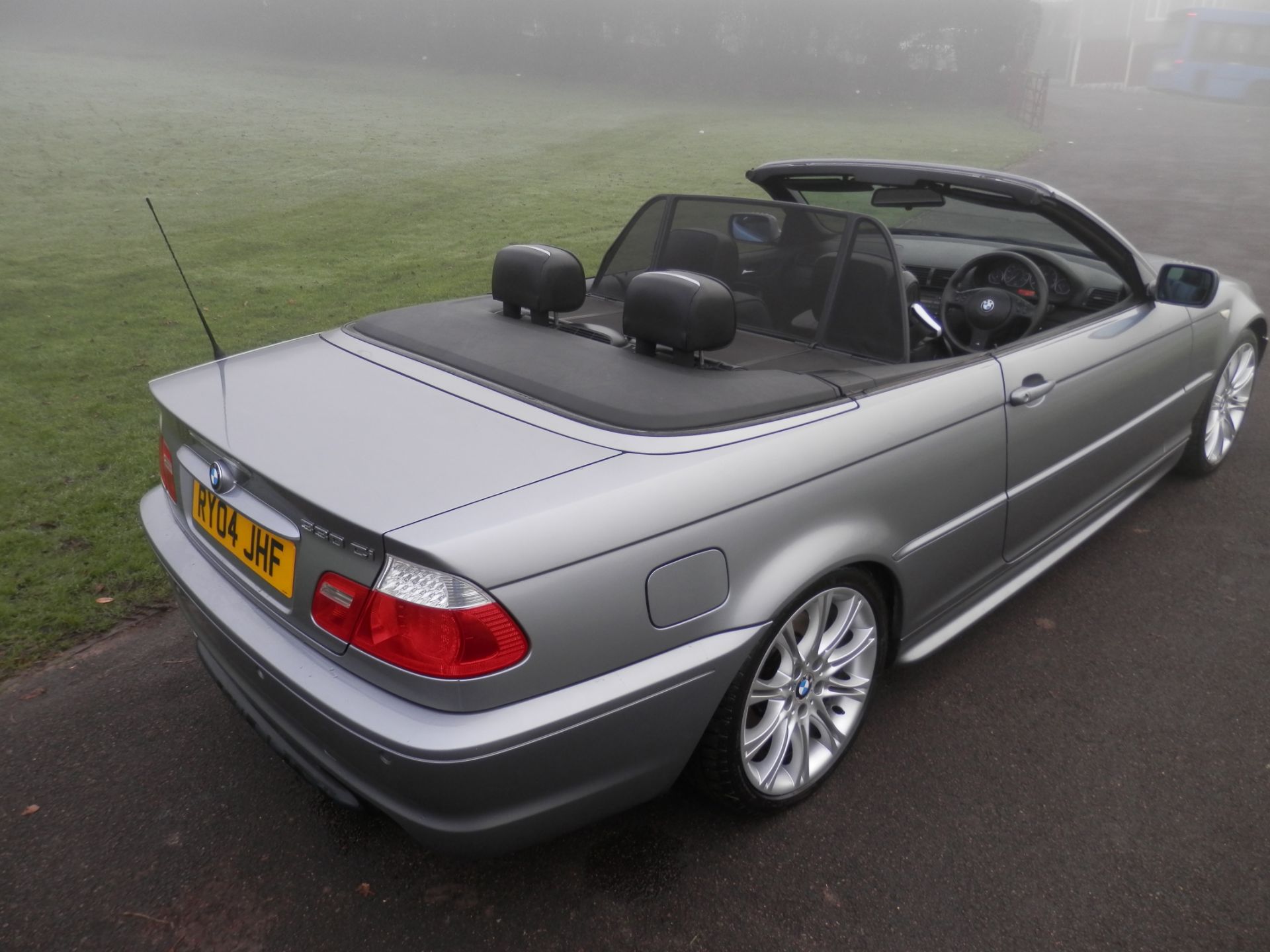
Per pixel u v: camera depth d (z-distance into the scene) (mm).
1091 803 2453
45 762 2629
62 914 2154
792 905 2160
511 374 2309
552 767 1857
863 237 2652
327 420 2184
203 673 3027
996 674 2998
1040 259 3602
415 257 9477
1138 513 4039
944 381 2607
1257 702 2846
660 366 2340
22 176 13719
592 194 12844
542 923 2127
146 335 6902
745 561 2070
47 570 3576
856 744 2688
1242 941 2053
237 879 2256
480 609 1726
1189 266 3307
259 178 14070
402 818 1858
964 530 2711
